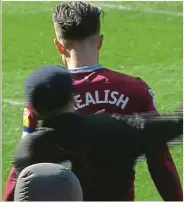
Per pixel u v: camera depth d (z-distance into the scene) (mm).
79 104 6602
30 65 24938
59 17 6680
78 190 5008
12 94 21078
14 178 6195
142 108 6672
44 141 5703
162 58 25281
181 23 29938
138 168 14867
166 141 5699
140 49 26578
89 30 6633
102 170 5758
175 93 21016
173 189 6422
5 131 17703
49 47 27188
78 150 5703
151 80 22625
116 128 5703
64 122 5691
